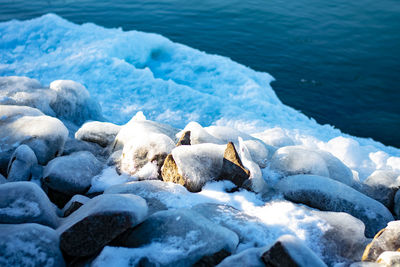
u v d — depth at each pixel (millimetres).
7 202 2570
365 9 15898
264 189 3361
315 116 9109
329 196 3131
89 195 3293
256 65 11508
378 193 3717
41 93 5504
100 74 8977
